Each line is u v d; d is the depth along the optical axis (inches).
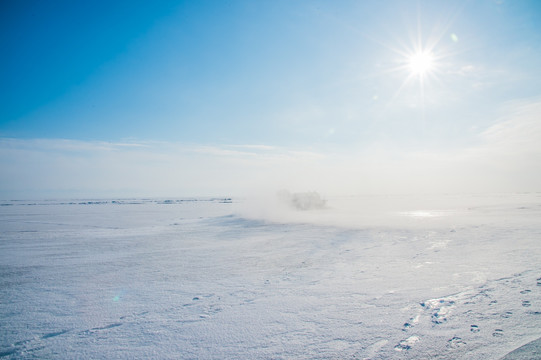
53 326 143.3
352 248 347.6
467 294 164.9
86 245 416.5
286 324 136.6
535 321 126.0
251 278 227.8
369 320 136.5
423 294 169.0
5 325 145.3
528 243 327.0
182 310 161.3
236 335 127.0
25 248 395.5
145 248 386.9
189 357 109.3
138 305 171.5
